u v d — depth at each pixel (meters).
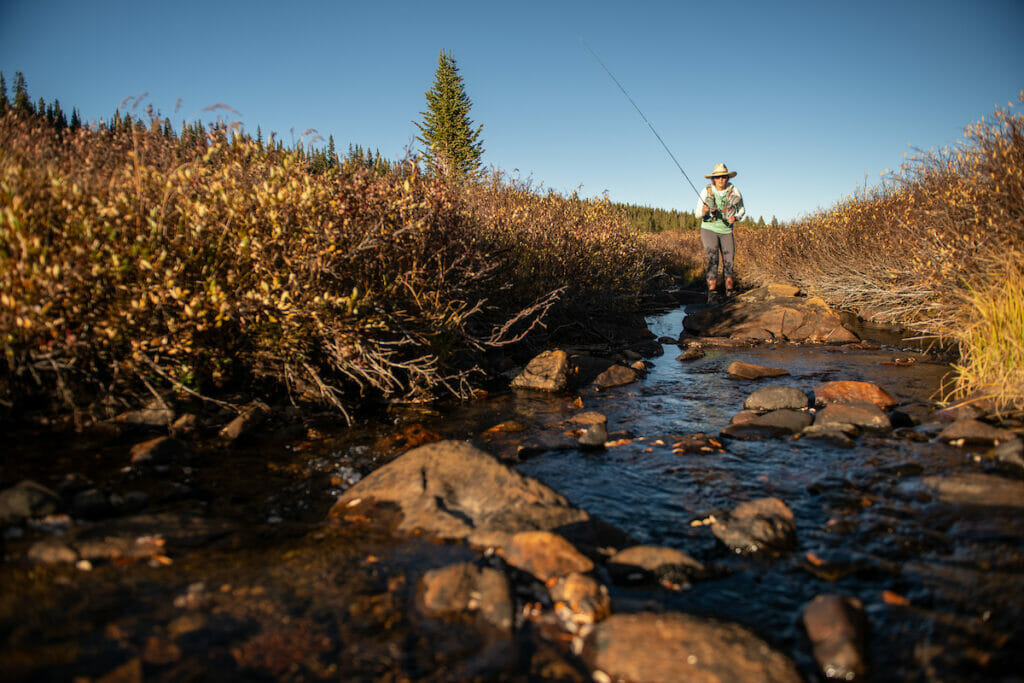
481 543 2.46
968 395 4.47
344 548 2.42
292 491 3.01
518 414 4.66
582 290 8.35
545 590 2.14
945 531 2.49
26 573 2.08
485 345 6.22
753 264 16.83
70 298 3.20
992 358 4.28
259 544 2.44
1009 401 4.08
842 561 2.33
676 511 2.88
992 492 2.73
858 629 1.84
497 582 2.09
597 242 9.01
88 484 2.79
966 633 1.84
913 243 7.46
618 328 8.92
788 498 2.98
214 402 3.94
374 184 4.66
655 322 11.18
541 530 2.53
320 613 1.97
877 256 9.02
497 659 1.78
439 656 1.78
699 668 1.69
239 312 3.76
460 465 3.01
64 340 3.25
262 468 3.27
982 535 2.41
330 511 2.79
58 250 3.27
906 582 2.16
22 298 3.03
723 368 6.59
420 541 2.49
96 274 3.20
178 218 3.79
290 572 2.22
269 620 1.91
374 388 4.86
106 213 3.33
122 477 2.90
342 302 3.92
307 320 4.05
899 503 2.81
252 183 4.09
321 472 3.27
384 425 4.19
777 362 6.78
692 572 2.26
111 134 4.13
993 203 5.61
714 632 1.82
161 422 3.59
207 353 3.83
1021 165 5.44
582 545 2.46
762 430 4.14
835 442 3.76
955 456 3.35
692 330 9.51
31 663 1.63
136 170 3.62
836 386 4.88
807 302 9.30
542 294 7.39
